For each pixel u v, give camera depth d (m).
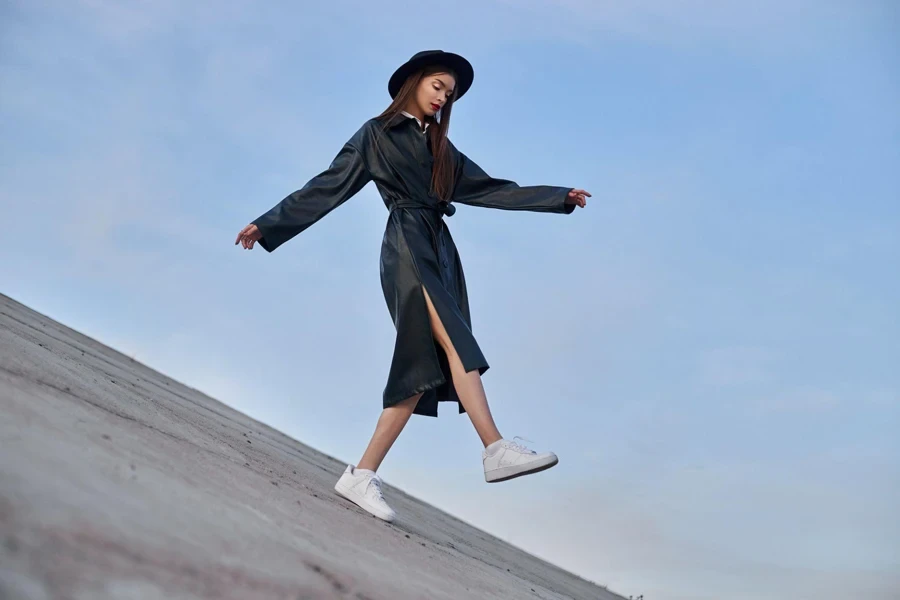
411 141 3.00
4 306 4.64
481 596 1.93
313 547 1.44
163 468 1.47
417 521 3.86
